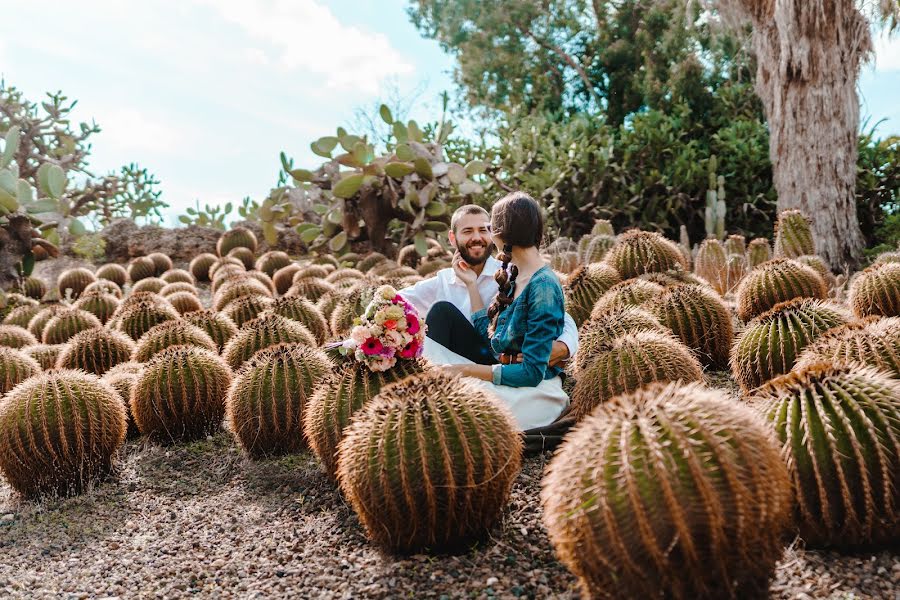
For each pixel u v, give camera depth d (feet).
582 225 44.09
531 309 10.37
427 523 8.57
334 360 12.81
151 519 11.23
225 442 14.21
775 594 7.35
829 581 7.54
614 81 66.90
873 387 8.07
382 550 9.09
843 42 31.76
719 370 15.23
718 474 6.28
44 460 12.21
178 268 45.21
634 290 16.16
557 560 8.41
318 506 10.88
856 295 16.08
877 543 7.98
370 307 10.73
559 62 71.72
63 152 54.65
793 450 7.99
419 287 12.59
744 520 6.28
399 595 8.07
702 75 57.16
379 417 8.64
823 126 32.09
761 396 8.59
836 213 32.19
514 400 10.92
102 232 47.01
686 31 60.34
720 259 23.85
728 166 43.57
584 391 11.50
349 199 38.73
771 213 43.29
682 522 6.16
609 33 68.28
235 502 11.50
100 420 12.63
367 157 36.52
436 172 36.78
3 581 9.51
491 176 44.80
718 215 38.86
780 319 12.92
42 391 12.39
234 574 9.14
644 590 6.45
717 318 15.01
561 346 11.19
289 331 16.05
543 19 70.74
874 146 42.01
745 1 33.78
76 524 11.30
